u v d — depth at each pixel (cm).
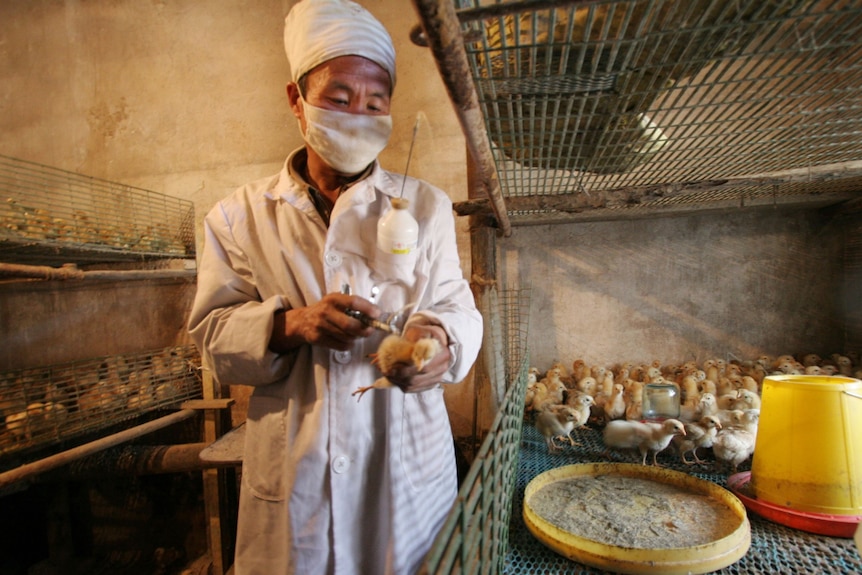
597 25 80
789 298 271
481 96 97
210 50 324
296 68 105
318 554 104
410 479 109
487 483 78
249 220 120
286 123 315
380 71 106
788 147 155
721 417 205
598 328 290
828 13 74
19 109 355
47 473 305
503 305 296
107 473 301
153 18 333
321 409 106
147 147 333
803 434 138
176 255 310
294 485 104
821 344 268
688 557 112
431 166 291
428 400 117
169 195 328
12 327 351
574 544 119
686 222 280
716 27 77
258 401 117
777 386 145
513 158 160
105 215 331
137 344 335
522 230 296
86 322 342
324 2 103
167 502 352
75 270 237
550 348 294
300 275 110
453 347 98
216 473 309
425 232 115
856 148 159
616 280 288
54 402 261
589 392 249
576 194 200
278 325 103
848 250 261
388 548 104
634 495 154
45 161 351
